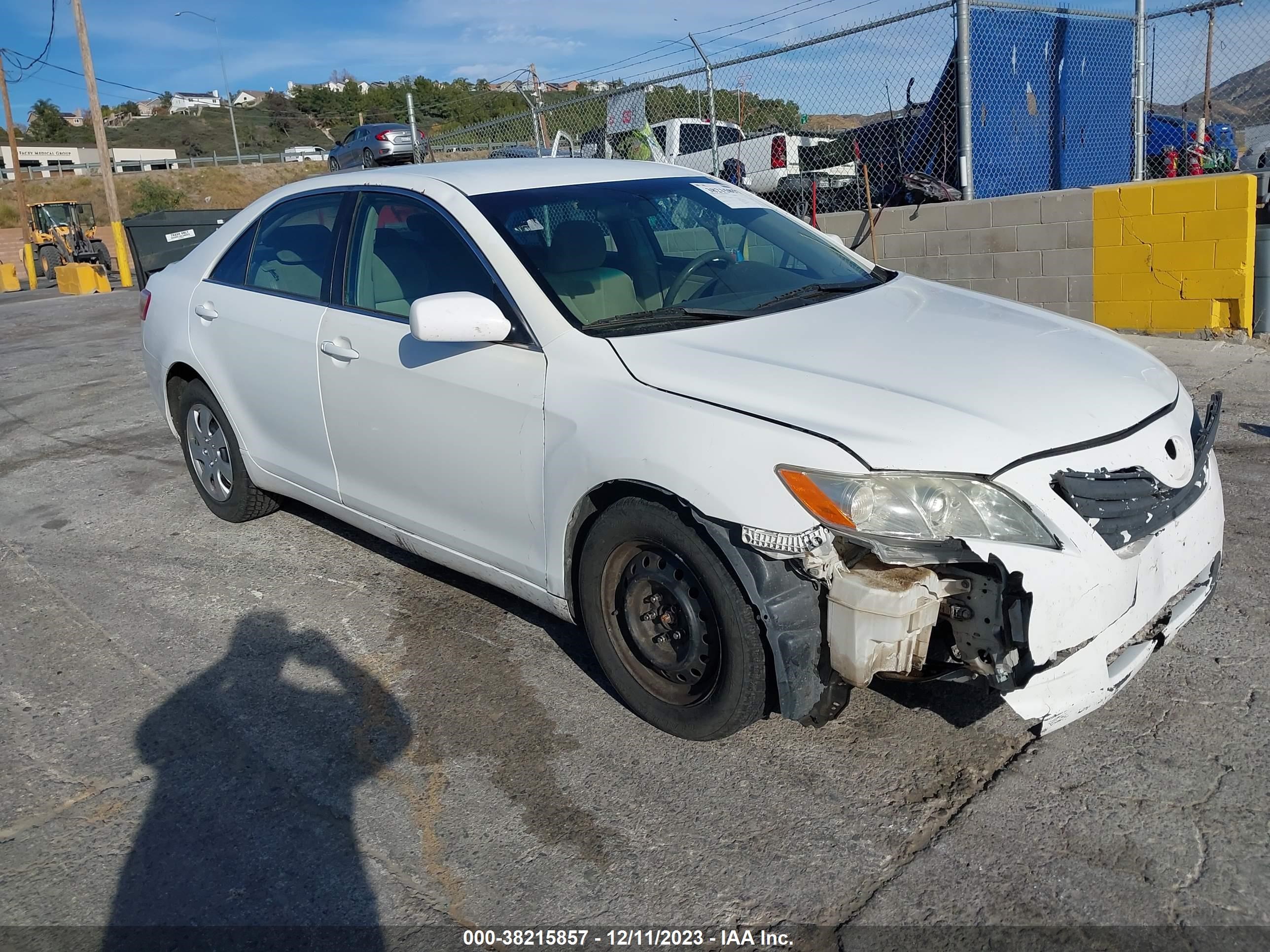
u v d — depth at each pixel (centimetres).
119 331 1323
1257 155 1075
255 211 479
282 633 405
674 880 261
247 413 469
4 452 714
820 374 292
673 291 363
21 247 3619
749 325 333
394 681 364
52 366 1067
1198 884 246
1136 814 271
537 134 1227
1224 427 582
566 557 330
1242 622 362
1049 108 977
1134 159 1020
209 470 522
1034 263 858
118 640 408
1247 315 770
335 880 268
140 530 533
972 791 286
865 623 263
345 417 404
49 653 400
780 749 311
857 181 1000
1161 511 279
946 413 269
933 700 330
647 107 1106
